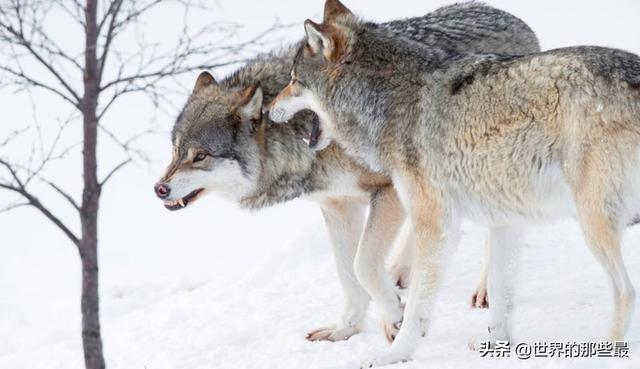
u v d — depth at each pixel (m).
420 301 10.55
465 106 10.16
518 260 10.86
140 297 17.69
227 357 12.20
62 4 9.07
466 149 10.16
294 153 12.34
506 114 9.80
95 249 9.26
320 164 12.28
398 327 11.83
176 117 12.47
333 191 12.38
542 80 9.62
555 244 15.38
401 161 10.84
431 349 10.98
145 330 14.48
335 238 12.58
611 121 9.12
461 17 13.82
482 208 10.40
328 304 13.87
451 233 10.54
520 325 11.49
